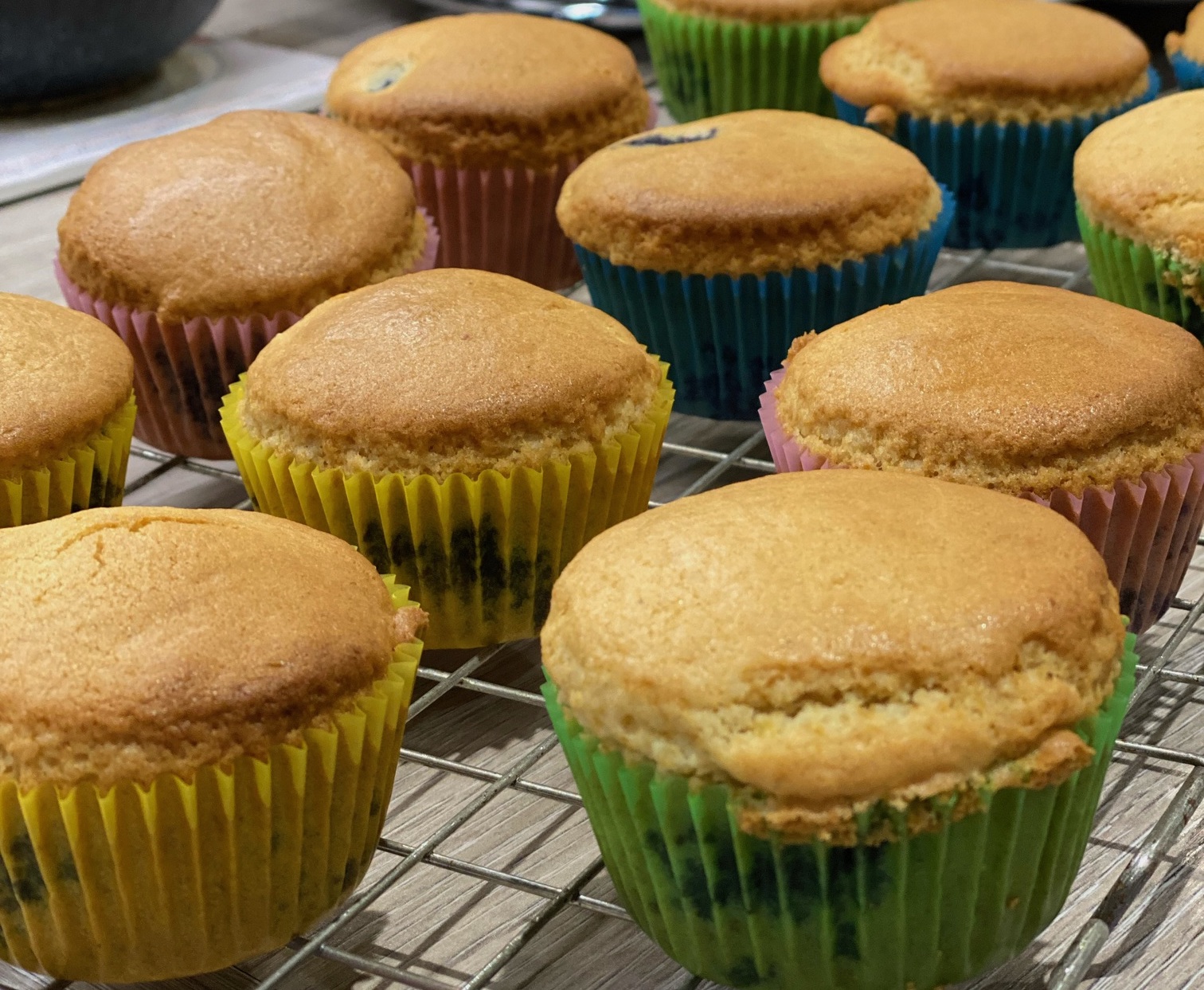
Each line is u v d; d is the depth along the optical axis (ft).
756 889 1.07
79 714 1.07
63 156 1.74
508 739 1.26
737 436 1.51
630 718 1.07
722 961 1.10
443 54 1.62
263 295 1.39
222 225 1.41
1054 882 1.09
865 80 1.62
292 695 1.08
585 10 1.93
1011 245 1.65
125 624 1.09
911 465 1.23
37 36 1.73
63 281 1.45
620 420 1.29
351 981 1.13
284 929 1.12
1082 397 1.22
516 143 1.58
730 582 1.07
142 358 1.42
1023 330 1.26
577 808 1.21
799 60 1.74
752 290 1.44
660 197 1.44
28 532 1.14
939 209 1.50
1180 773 1.21
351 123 1.62
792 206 1.42
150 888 1.09
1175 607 1.31
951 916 1.07
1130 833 1.18
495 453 1.25
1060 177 1.61
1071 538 1.10
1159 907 1.14
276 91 1.86
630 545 1.11
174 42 1.83
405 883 1.17
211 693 1.07
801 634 1.05
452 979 1.12
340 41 2.02
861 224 1.43
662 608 1.08
